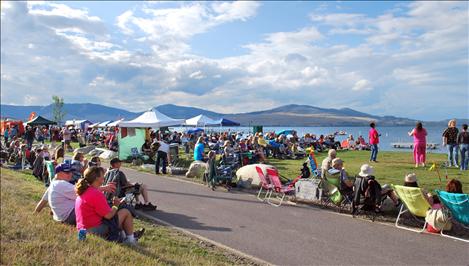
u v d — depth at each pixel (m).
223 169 14.42
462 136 15.28
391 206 9.73
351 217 9.73
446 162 17.47
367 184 9.38
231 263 6.61
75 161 11.30
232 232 8.52
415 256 6.93
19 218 8.15
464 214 7.90
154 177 16.89
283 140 25.25
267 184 11.98
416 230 8.53
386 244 7.61
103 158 24.22
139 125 22.36
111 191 8.94
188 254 6.86
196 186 14.47
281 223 9.23
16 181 14.84
